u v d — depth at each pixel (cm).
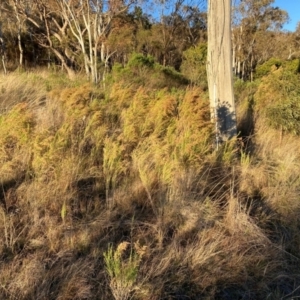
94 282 246
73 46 1861
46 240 278
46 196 324
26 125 407
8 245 267
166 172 367
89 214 317
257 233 307
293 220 341
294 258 292
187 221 312
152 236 296
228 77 475
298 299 254
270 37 3209
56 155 365
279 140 538
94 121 474
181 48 2703
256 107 639
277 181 405
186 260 269
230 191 367
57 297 229
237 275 264
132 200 342
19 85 703
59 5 1531
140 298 236
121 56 2388
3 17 1959
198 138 433
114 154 380
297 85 617
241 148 473
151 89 865
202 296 247
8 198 325
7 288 231
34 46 2222
